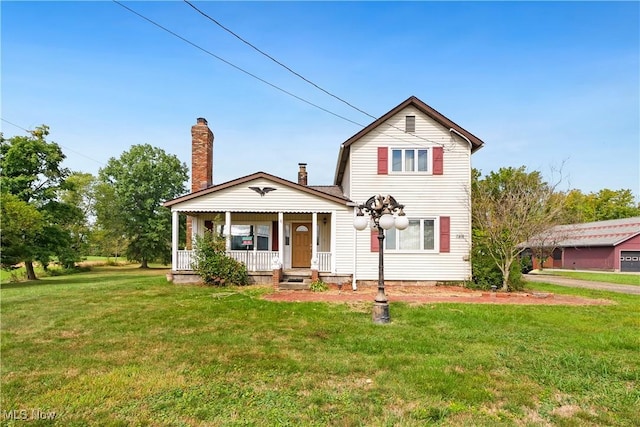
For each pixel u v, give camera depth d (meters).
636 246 31.16
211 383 4.39
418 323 7.56
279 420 3.52
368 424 3.46
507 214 12.83
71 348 5.79
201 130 17.80
